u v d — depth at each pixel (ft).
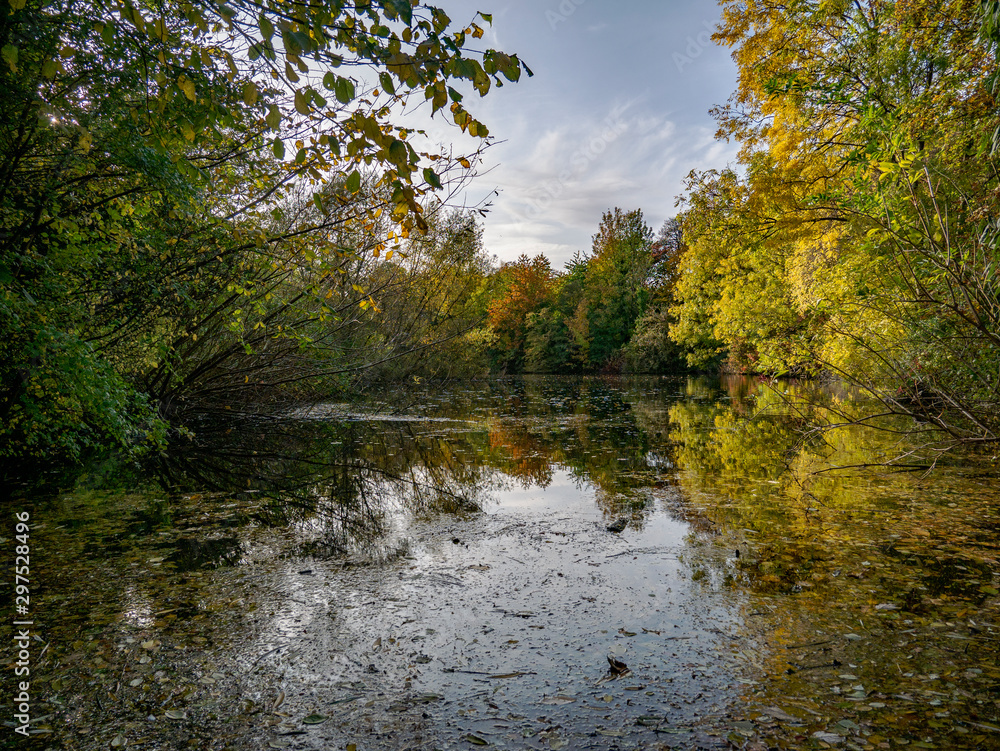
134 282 22.03
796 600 10.65
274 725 7.21
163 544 14.83
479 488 21.35
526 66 6.78
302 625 10.05
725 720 7.14
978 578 11.31
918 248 14.71
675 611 10.36
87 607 10.88
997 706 7.25
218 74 11.99
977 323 13.71
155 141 9.02
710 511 16.89
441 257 45.16
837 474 21.30
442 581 12.02
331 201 19.97
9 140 14.38
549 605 10.71
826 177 29.17
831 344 24.25
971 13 21.93
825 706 7.38
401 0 6.01
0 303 14.83
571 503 18.49
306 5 6.48
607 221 147.23
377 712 7.46
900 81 26.96
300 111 6.63
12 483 22.71
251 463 27.81
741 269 61.82
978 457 22.49
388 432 38.55
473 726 7.13
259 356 37.93
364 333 49.21
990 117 16.08
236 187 21.34
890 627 9.45
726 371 116.16
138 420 23.97
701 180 34.42
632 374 134.31
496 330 152.15
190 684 8.18
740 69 36.50
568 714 7.34
